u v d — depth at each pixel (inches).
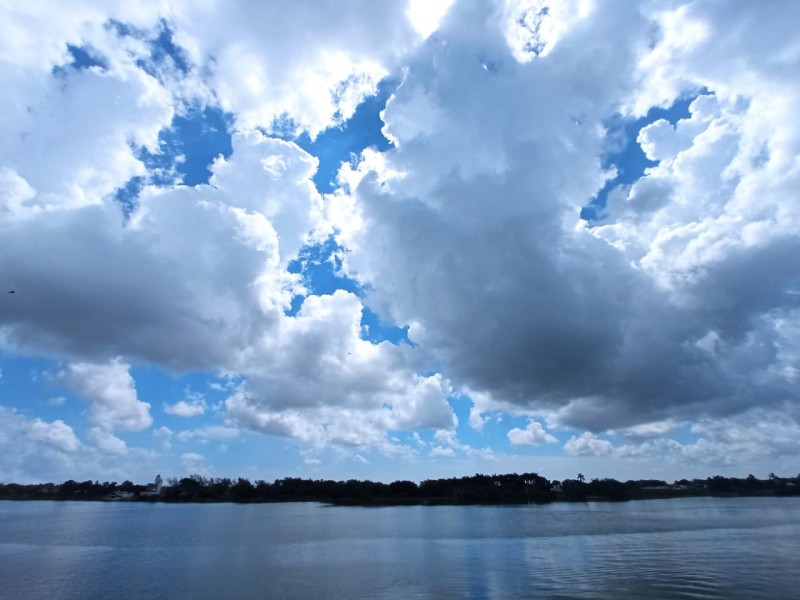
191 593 1620.3
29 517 6156.5
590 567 1972.2
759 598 1438.2
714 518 4906.5
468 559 2267.5
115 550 2795.3
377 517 5959.6
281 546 2913.4
